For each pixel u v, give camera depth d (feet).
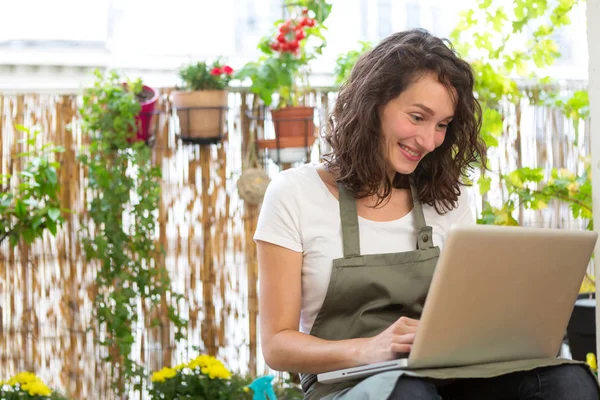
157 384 13.05
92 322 14.49
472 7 13.57
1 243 14.35
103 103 14.29
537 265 6.39
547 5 13.12
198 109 14.69
